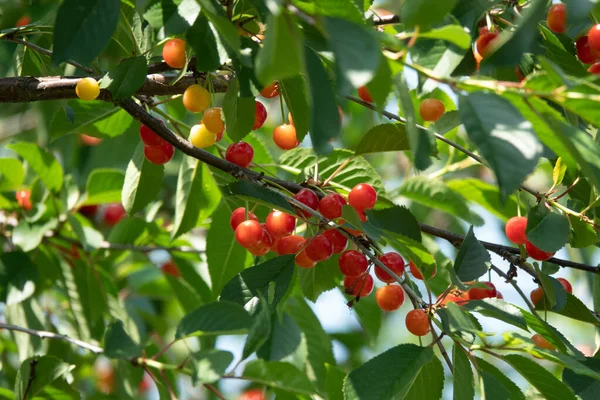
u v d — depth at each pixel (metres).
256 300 1.16
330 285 1.30
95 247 1.47
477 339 1.18
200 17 1.12
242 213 1.21
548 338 1.19
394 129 1.21
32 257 1.50
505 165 1.01
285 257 1.18
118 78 1.18
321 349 1.44
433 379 1.15
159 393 1.22
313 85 1.02
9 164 1.48
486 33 1.17
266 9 1.09
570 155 1.07
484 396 1.11
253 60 1.12
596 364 1.19
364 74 0.98
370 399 1.11
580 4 1.04
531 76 1.03
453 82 1.04
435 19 1.02
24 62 1.36
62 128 1.37
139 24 1.24
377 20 1.25
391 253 1.18
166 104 1.43
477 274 1.17
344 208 1.13
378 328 1.47
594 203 1.21
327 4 1.06
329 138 1.02
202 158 1.21
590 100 1.02
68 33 1.10
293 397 1.28
